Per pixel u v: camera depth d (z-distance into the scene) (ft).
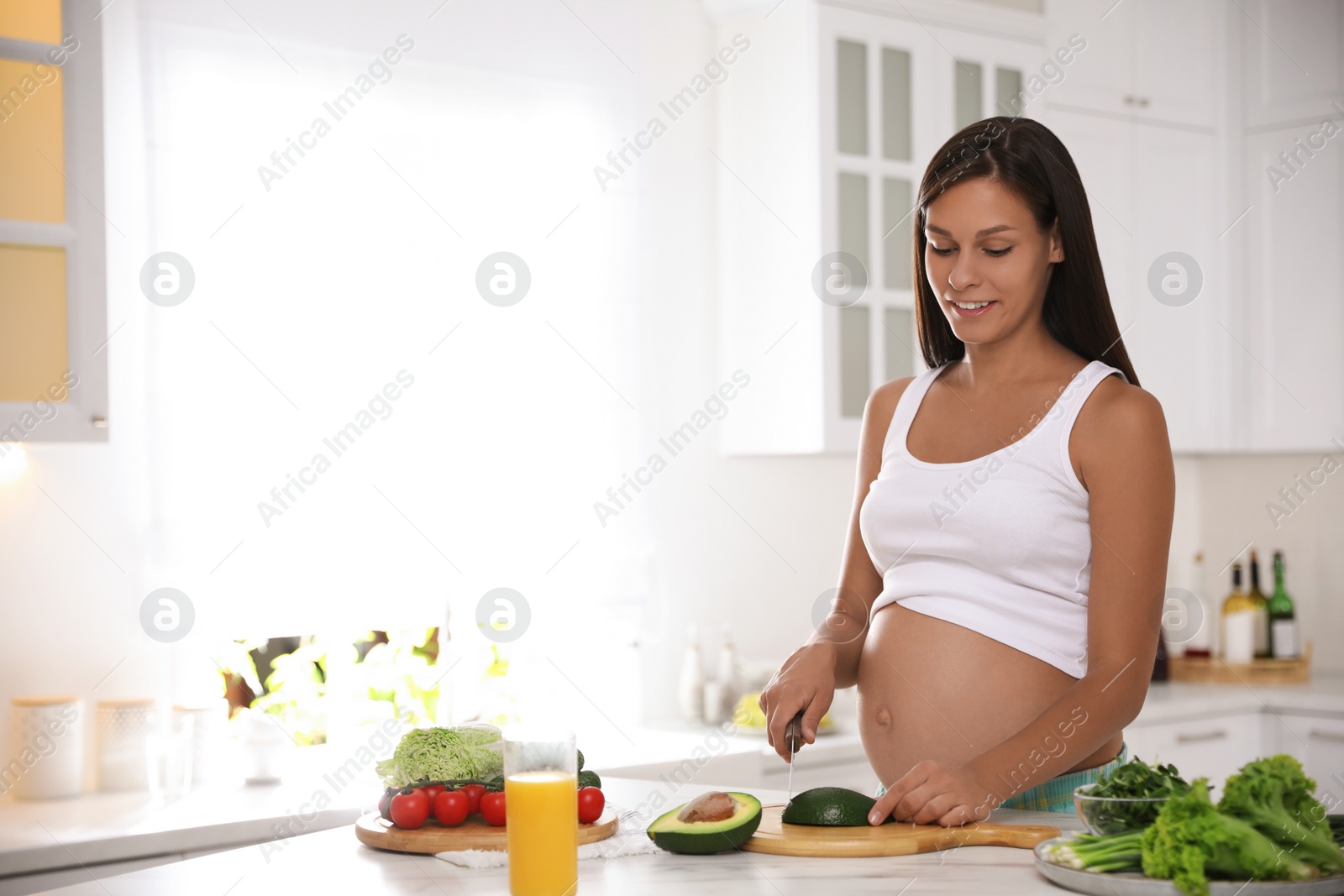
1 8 6.91
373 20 8.52
